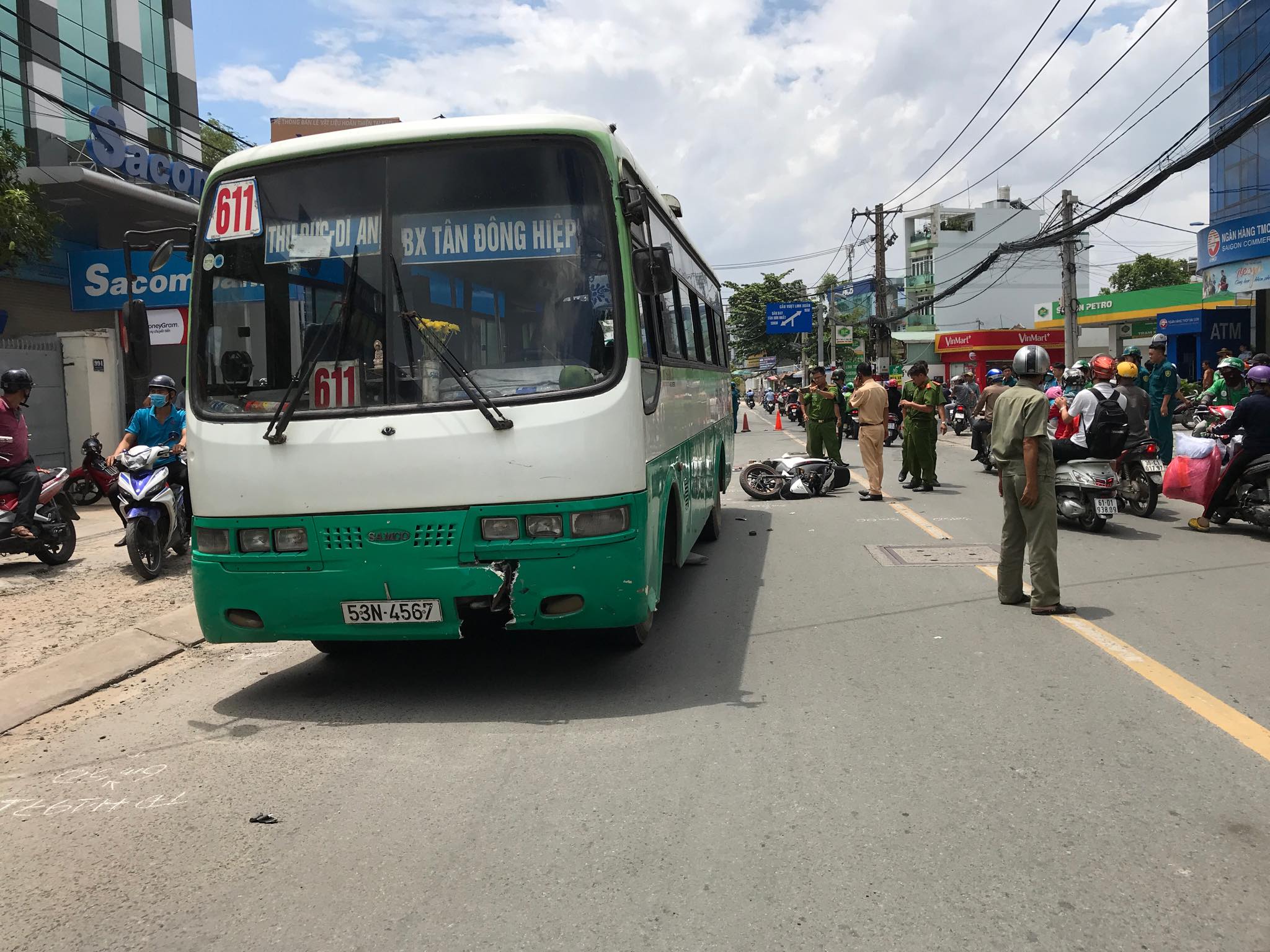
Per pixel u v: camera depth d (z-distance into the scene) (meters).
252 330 5.24
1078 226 18.55
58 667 6.06
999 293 76.19
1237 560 8.62
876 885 3.16
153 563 8.90
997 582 7.93
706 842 3.51
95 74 23.77
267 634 5.19
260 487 5.10
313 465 5.04
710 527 10.47
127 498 8.73
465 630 6.77
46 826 3.93
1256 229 22.98
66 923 3.12
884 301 39.06
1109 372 10.35
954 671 5.58
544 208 5.14
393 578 4.98
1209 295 25.23
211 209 5.37
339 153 5.24
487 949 2.86
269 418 5.12
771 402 55.69
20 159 16.88
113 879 3.41
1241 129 12.79
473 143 5.18
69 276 17.33
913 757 4.28
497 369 5.04
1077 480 10.27
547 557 4.91
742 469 14.76
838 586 8.02
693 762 4.30
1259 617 6.62
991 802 3.79
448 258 5.14
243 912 3.13
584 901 3.12
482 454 4.93
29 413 14.22
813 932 2.89
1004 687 5.25
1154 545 9.50
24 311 17.41
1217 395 13.70
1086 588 7.70
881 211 38.78
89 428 14.88
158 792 4.22
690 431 7.90
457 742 4.67
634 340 5.16
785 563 9.16
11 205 14.52
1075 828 3.54
